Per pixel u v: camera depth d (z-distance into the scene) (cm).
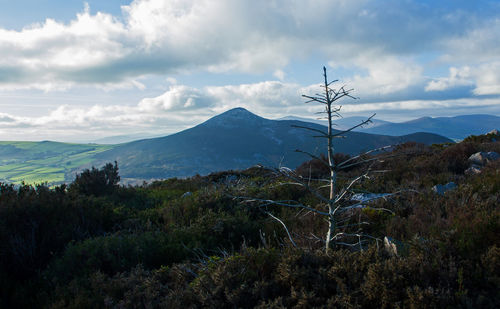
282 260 321
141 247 469
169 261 467
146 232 539
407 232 415
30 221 498
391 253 327
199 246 478
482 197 498
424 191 599
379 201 557
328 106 304
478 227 335
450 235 325
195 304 298
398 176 838
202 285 313
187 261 407
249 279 312
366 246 398
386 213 516
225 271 320
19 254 452
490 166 759
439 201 515
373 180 763
